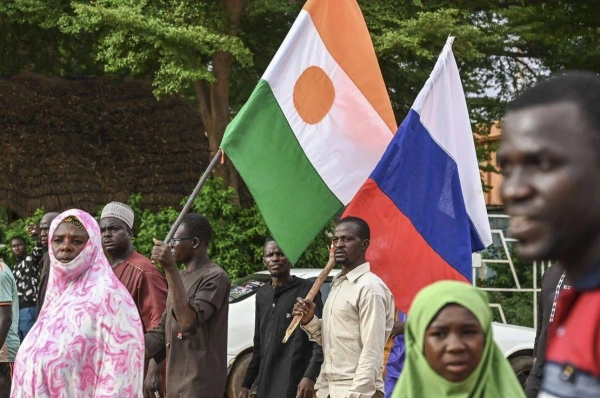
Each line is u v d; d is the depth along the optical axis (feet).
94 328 15.90
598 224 5.15
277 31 54.65
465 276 21.42
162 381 22.17
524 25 54.65
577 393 5.12
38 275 34.24
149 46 45.50
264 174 21.01
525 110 5.33
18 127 53.62
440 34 45.50
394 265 21.02
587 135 5.16
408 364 9.71
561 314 5.41
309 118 21.52
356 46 22.04
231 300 34.99
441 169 21.74
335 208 21.43
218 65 51.88
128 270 22.36
